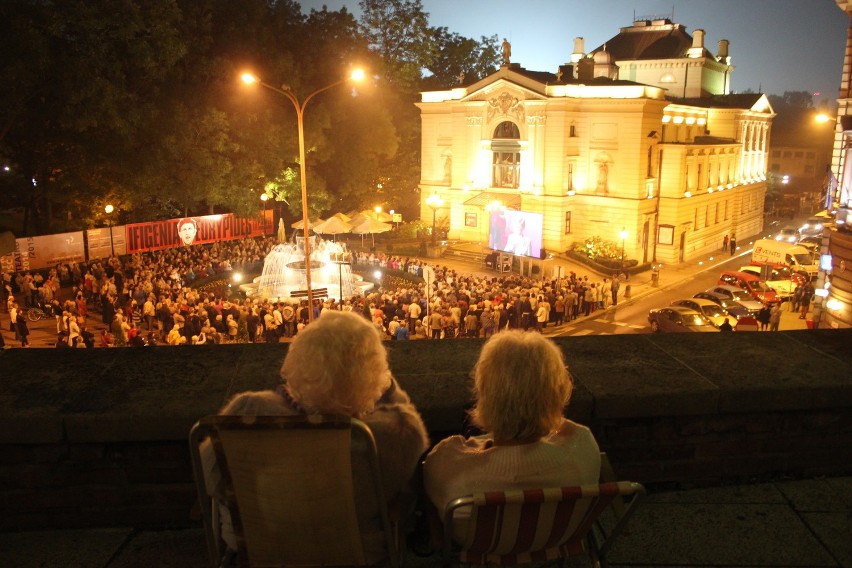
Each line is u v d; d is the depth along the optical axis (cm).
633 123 4988
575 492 267
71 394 388
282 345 460
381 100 6034
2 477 379
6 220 5225
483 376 285
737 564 365
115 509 388
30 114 3656
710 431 420
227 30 4584
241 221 4884
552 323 3634
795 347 467
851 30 2539
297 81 4881
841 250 2508
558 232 5241
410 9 6209
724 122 6362
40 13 3269
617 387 405
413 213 6950
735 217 6581
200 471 265
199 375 412
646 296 4406
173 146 4075
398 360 437
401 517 298
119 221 4831
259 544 272
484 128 5459
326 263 3978
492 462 283
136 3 3722
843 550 374
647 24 7450
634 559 369
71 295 3562
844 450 437
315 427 248
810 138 11294
